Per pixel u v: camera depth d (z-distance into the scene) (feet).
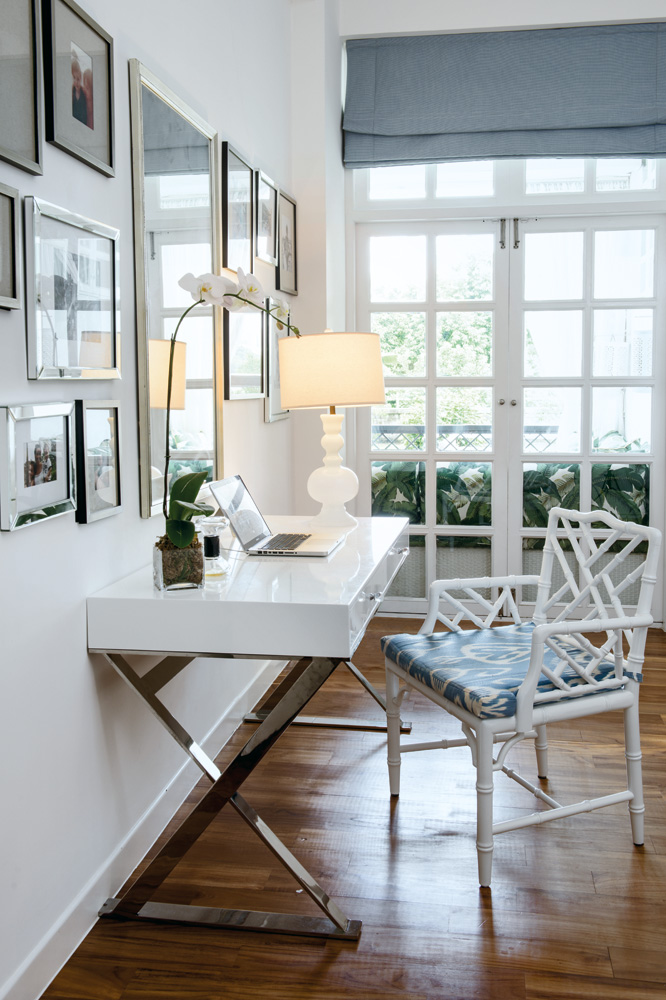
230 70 9.34
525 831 7.42
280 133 11.74
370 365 8.84
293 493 13.14
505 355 13.94
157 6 7.22
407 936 6.01
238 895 6.49
